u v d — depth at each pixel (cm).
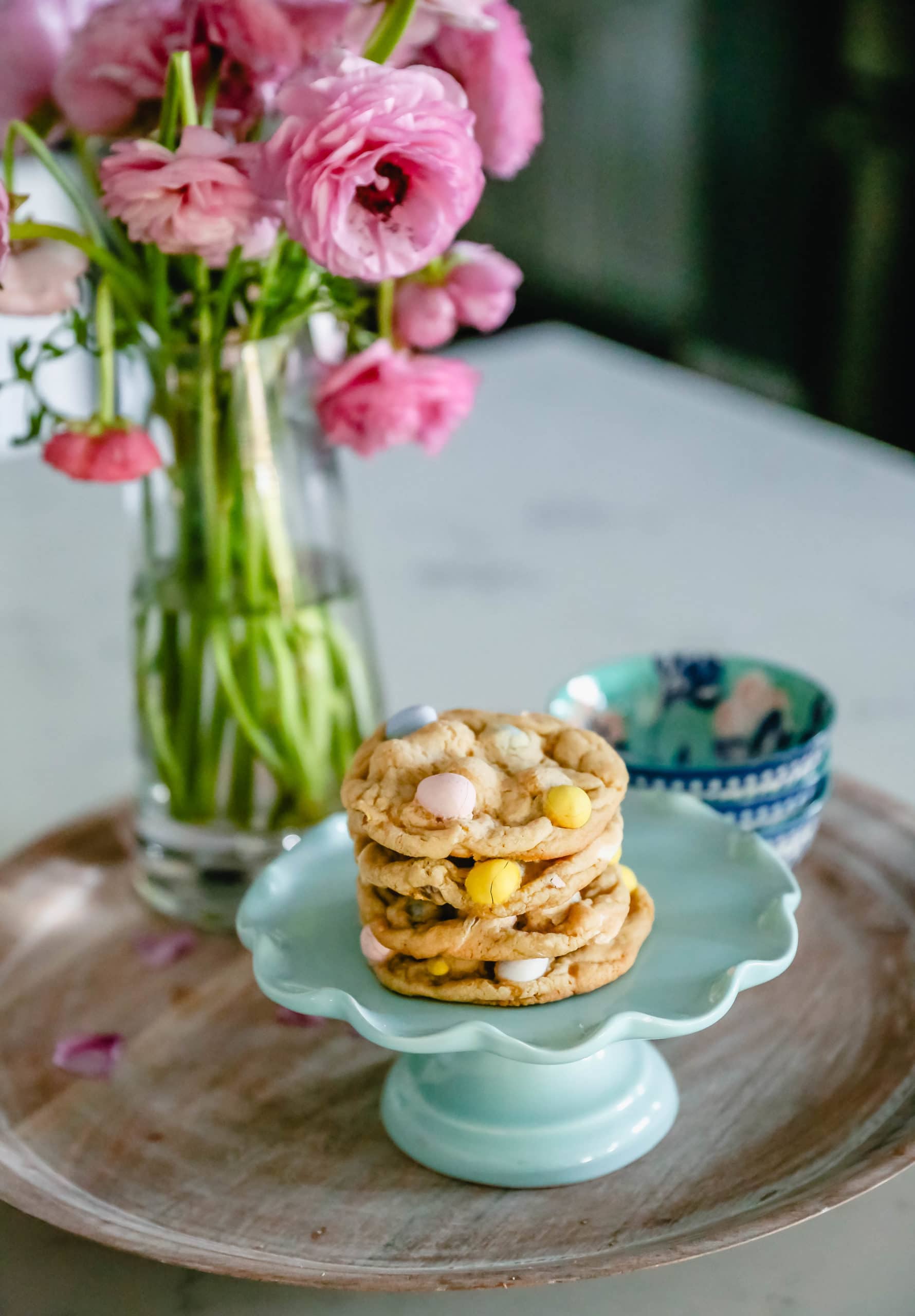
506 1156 72
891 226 235
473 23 75
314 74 72
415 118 70
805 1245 68
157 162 73
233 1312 67
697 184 273
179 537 83
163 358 80
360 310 81
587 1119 72
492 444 140
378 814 70
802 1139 73
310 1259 68
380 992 70
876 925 84
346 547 86
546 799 69
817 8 236
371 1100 77
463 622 108
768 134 255
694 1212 70
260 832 86
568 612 108
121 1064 79
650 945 72
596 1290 67
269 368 81
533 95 78
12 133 78
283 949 73
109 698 105
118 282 79
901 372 244
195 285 78
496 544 120
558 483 130
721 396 147
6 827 95
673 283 288
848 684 99
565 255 310
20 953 87
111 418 79
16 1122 76
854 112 236
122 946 87
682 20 262
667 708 87
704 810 79
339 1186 72
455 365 81
